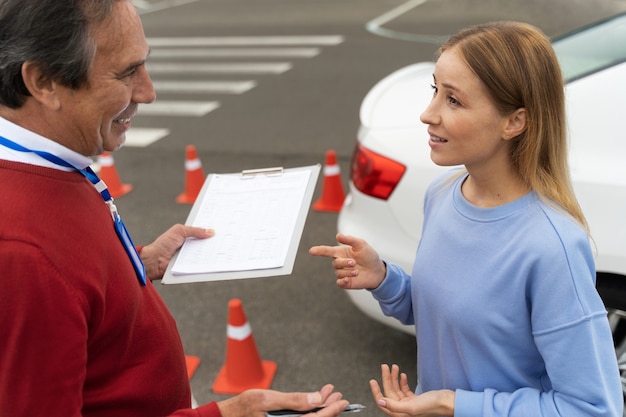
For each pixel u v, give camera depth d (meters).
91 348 1.35
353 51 9.88
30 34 1.19
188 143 6.58
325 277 4.02
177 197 5.40
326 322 3.56
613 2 12.09
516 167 1.45
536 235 1.38
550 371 1.39
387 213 2.74
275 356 3.32
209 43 11.65
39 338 1.19
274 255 1.61
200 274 1.61
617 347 2.54
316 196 5.20
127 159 6.29
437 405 1.48
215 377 3.24
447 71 1.41
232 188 1.92
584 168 2.34
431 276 1.55
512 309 1.42
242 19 13.88
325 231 4.61
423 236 1.66
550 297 1.35
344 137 6.32
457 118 1.41
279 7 14.88
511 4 12.56
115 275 1.37
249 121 7.09
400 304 1.79
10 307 1.17
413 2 13.78
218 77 9.15
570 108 2.44
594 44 2.86
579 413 1.36
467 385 1.55
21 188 1.25
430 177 2.60
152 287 1.59
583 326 1.34
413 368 3.13
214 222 1.79
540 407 1.40
